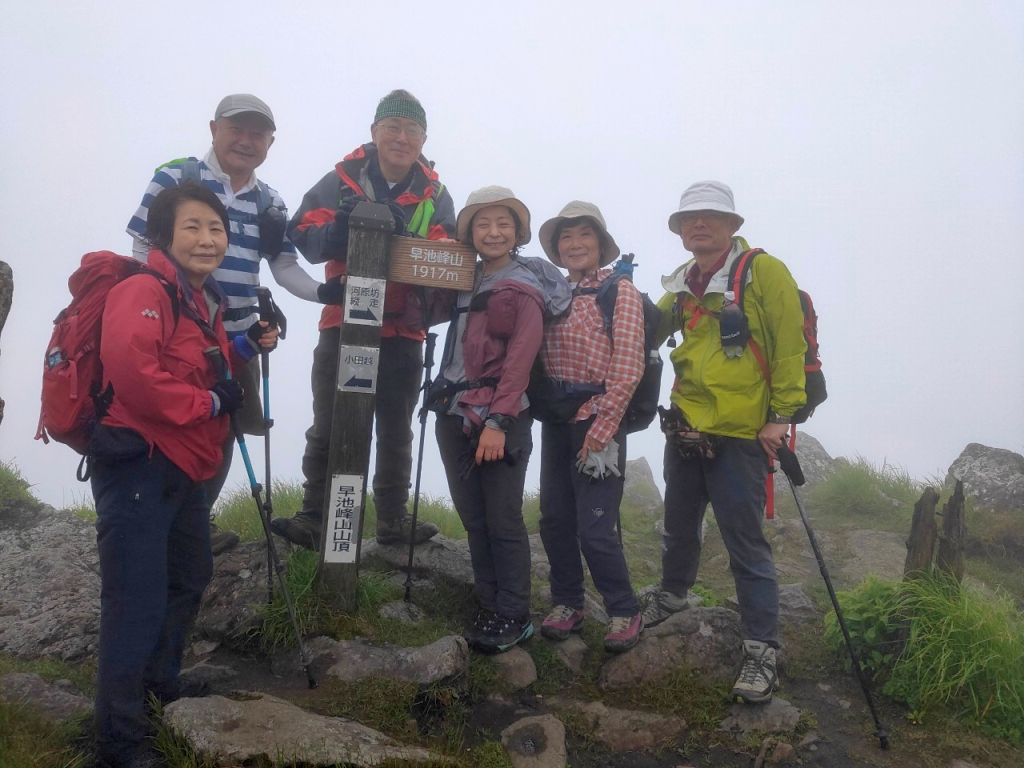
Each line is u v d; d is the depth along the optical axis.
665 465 4.52
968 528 6.90
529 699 3.92
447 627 4.39
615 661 4.12
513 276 4.16
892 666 4.14
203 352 3.20
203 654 3.97
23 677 3.56
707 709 3.88
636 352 4.04
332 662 3.80
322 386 4.64
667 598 4.59
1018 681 3.84
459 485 4.23
